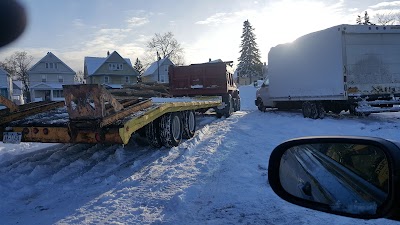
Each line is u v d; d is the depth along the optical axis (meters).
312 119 12.80
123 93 17.75
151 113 6.52
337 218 3.72
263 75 68.12
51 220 3.90
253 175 5.51
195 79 15.80
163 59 71.44
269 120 13.38
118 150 7.57
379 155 1.72
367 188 1.79
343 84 11.52
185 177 5.48
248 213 3.97
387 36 11.71
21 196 4.75
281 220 3.74
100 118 5.28
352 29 11.49
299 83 13.64
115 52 64.62
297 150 2.32
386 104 11.49
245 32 75.56
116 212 4.09
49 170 6.05
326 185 2.09
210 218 3.87
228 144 8.27
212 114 16.80
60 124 5.67
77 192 4.85
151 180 5.34
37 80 65.75
